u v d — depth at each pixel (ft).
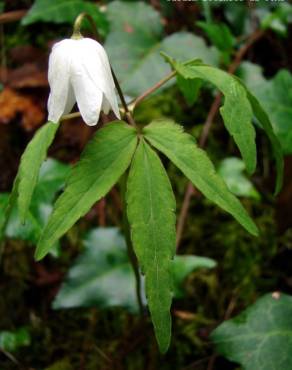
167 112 0.89
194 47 0.83
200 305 0.81
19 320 0.83
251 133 0.52
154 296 0.48
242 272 0.83
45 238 0.50
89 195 0.50
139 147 0.52
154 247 0.49
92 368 0.78
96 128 0.87
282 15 0.86
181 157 0.51
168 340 0.48
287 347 0.62
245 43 0.90
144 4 0.86
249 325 0.64
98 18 0.85
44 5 0.85
